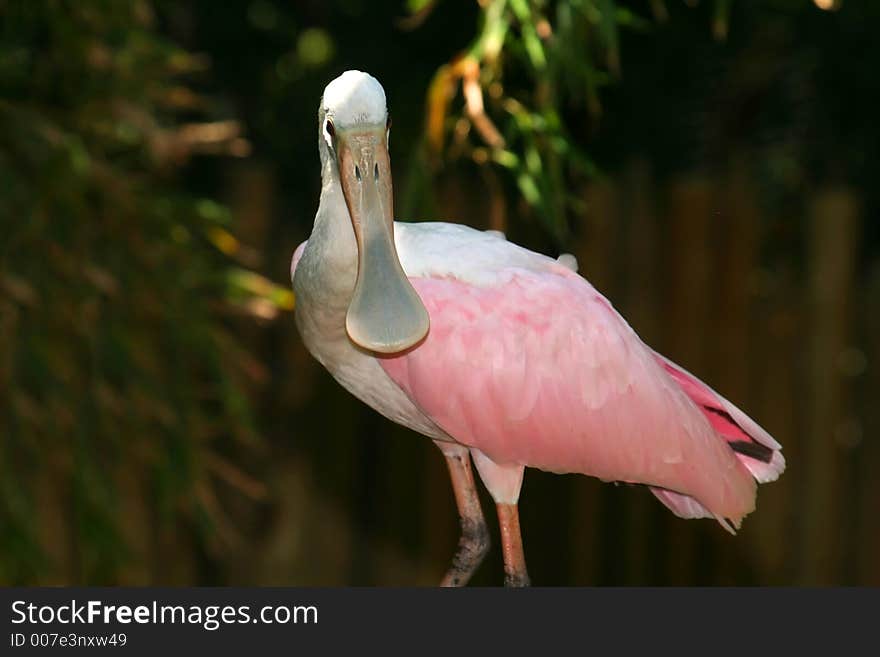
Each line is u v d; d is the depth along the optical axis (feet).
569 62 30.19
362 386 26.02
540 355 25.63
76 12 35.60
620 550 43.73
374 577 43.65
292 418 43.19
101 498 36.78
